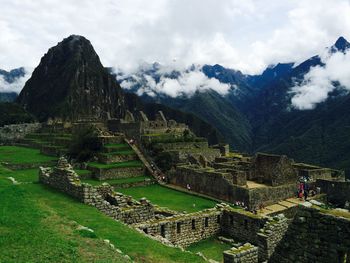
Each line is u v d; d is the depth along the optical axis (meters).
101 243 15.46
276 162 54.09
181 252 17.75
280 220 20.91
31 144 100.06
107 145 72.69
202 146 81.69
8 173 44.16
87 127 87.12
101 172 60.09
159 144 72.50
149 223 25.45
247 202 45.72
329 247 11.57
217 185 51.09
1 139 117.81
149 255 16.38
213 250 27.05
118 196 26.20
